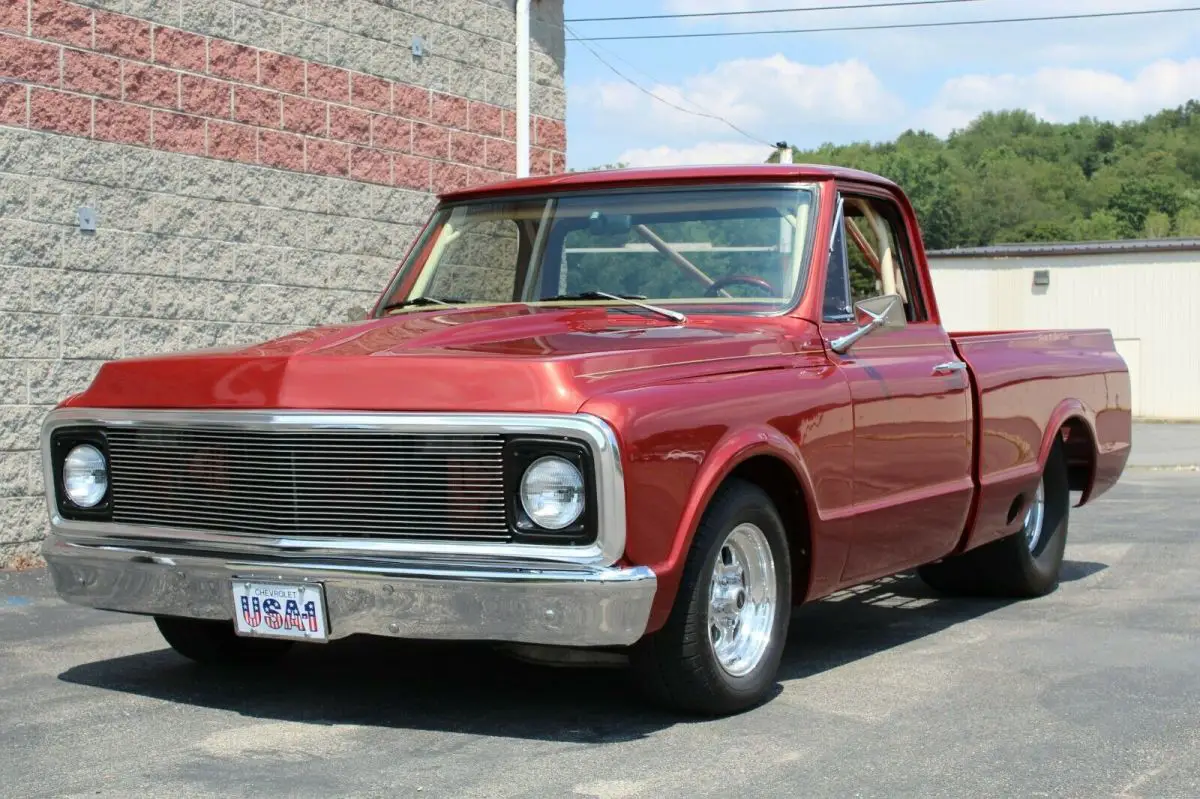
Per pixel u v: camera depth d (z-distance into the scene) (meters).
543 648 4.83
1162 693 5.43
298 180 10.34
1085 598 7.80
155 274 9.30
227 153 9.78
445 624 4.50
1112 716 5.07
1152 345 39.16
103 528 5.10
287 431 4.65
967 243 138.50
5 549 8.48
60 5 8.66
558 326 5.36
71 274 8.78
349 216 10.78
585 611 4.37
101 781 4.21
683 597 4.74
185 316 9.52
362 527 4.60
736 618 5.13
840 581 5.71
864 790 4.17
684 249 5.92
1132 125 188.12
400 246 11.26
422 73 11.42
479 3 11.98
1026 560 7.58
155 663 5.92
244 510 4.77
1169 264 38.88
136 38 9.15
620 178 6.12
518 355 4.61
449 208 6.51
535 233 6.20
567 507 4.40
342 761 4.43
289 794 4.08
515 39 12.39
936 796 4.12
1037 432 7.41
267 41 10.07
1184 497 14.38
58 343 8.71
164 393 4.95
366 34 10.90
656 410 4.57
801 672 5.82
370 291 10.99
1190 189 158.12
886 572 6.11
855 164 126.19
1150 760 4.52
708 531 4.80
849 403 5.60
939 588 7.86
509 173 12.36
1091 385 8.16
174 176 9.41
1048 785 4.24
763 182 5.97
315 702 5.22
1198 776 4.35
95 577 5.12
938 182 124.88
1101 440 8.27
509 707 5.15
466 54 11.86
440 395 4.52
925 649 6.33
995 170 151.62
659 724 4.91
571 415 4.39
